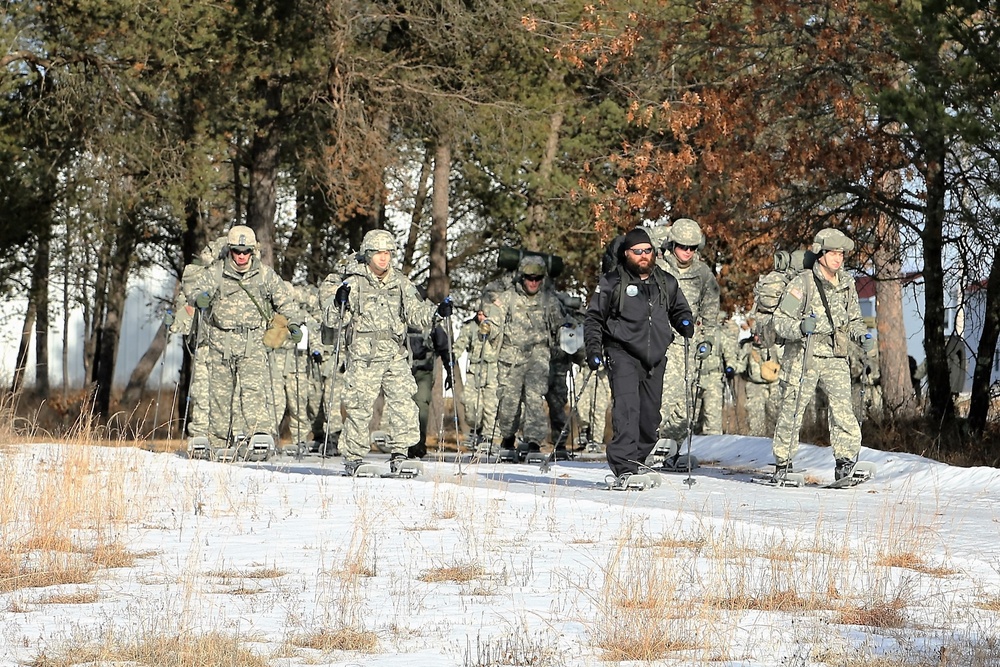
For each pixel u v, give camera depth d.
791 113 62.53
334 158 77.44
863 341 39.91
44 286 95.25
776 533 26.33
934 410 61.28
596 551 23.73
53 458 38.12
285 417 90.50
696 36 66.81
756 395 71.88
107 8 69.25
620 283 36.66
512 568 21.58
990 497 35.41
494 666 14.95
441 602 18.91
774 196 62.22
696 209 65.94
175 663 14.88
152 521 28.30
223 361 48.75
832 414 40.03
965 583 21.02
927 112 46.53
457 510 29.83
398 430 40.38
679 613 17.75
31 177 76.69
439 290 94.50
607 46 69.50
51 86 74.38
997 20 46.66
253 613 18.02
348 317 40.31
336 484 36.53
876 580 20.44
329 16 74.38
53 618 17.59
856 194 62.22
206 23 70.81
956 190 58.56
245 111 75.62
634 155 70.25
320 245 109.44
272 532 26.59
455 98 79.19
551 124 93.38
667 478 42.31
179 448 54.31
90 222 81.44
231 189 98.81
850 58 60.97
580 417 66.94
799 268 40.38
